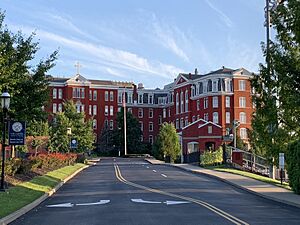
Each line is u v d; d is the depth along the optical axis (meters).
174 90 101.94
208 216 13.52
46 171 30.98
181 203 16.97
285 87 17.89
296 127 20.05
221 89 85.88
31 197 17.97
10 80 18.80
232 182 26.34
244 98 86.69
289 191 21.31
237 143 66.56
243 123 85.75
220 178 29.64
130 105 111.62
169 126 68.75
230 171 35.78
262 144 23.16
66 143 52.41
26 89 21.94
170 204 16.64
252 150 45.00
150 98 114.38
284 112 19.52
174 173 36.59
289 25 17.55
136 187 24.20
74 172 36.94
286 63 17.78
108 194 20.64
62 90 102.69
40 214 14.48
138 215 13.82
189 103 94.31
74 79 102.31
